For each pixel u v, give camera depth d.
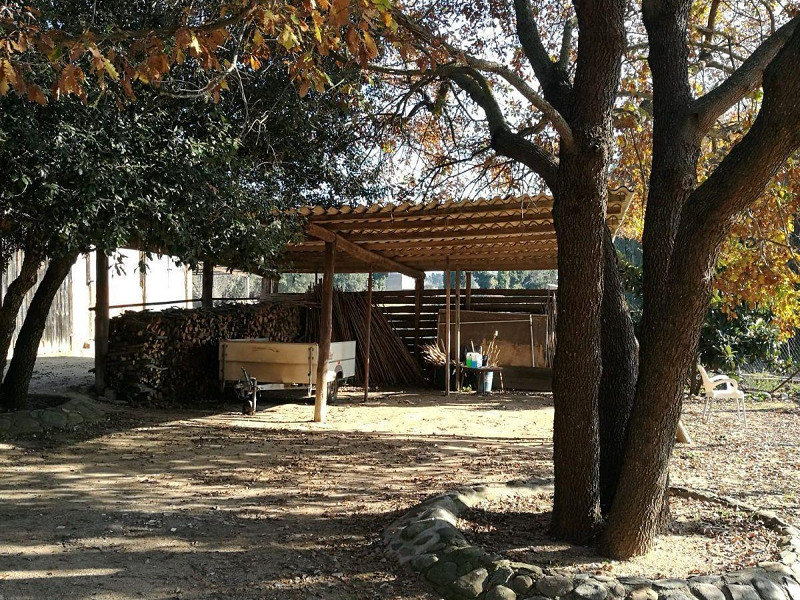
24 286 9.34
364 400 13.48
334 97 9.40
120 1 7.95
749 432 10.28
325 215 9.65
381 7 3.67
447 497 5.78
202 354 12.81
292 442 9.20
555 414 5.11
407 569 4.64
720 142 9.99
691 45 8.46
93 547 5.07
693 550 4.86
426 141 10.89
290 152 10.71
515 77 4.74
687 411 12.43
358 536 5.38
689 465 8.04
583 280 4.90
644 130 9.48
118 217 7.12
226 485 6.94
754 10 9.46
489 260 14.83
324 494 6.64
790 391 14.80
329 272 10.92
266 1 4.12
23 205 7.01
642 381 4.60
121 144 7.13
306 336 16.80
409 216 9.29
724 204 4.11
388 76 9.79
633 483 4.61
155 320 11.62
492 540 5.02
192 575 4.60
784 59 3.85
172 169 7.69
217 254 8.93
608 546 4.70
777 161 3.96
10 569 4.59
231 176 8.76
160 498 6.41
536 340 16.06
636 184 9.82
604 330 5.53
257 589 4.38
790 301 9.63
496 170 9.54
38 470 7.24
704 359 14.78
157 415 10.75
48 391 11.23
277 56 9.08
